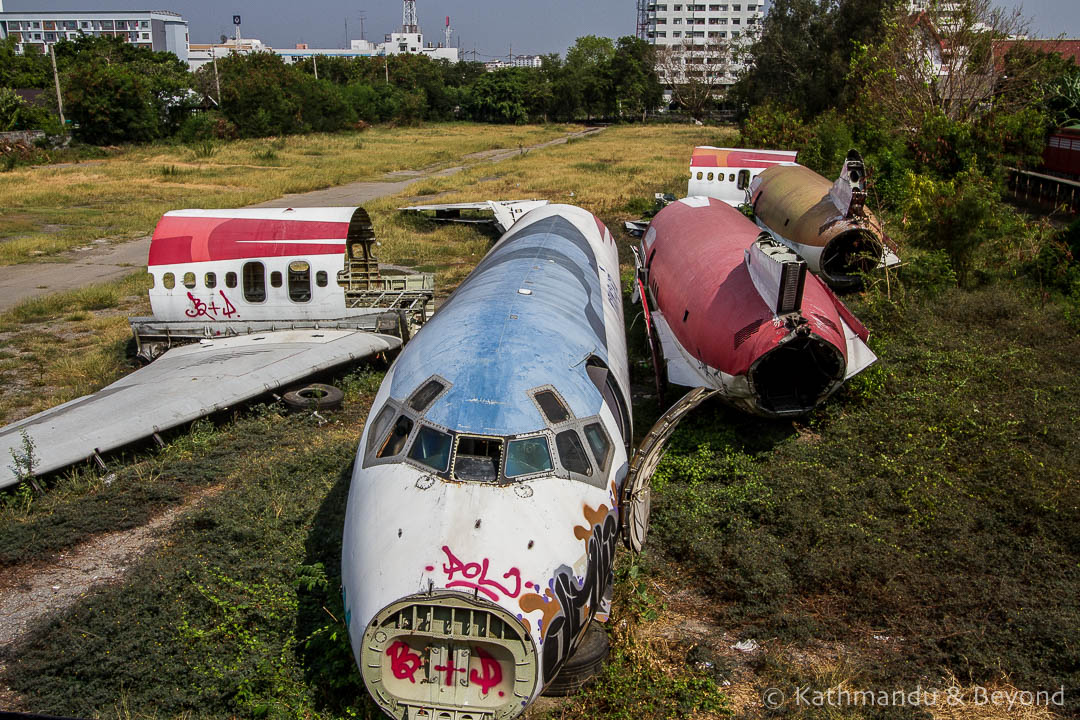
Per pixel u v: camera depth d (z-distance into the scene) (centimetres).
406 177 5009
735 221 1575
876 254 1853
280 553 876
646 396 1390
